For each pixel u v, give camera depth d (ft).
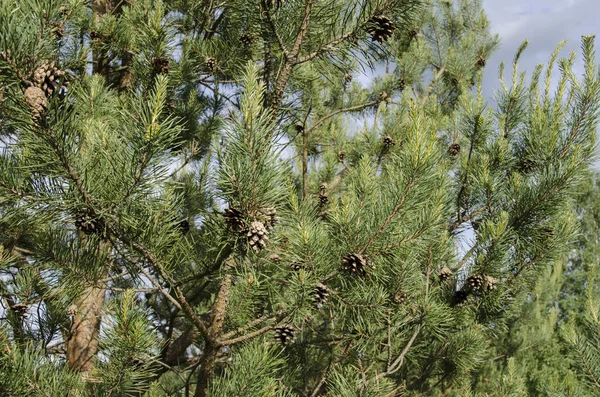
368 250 11.61
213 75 13.94
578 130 13.16
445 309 12.76
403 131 15.88
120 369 11.39
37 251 11.30
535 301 27.17
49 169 10.64
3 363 11.25
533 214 12.94
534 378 26.45
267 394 11.44
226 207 11.09
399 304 12.35
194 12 13.94
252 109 10.86
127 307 11.25
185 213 12.17
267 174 10.91
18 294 12.14
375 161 16.12
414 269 12.18
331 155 16.14
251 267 11.49
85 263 11.34
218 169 10.94
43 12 10.44
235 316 12.09
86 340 13.43
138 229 11.05
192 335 13.85
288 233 11.65
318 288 11.59
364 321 12.26
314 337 13.56
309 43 11.72
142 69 13.17
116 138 10.96
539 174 13.14
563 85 13.21
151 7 13.62
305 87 12.69
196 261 11.39
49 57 10.55
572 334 13.07
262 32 11.70
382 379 12.32
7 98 10.50
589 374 12.93
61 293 11.48
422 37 22.76
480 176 13.23
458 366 13.61
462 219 13.65
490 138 13.69
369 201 12.05
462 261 13.19
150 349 11.56
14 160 10.73
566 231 12.95
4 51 10.34
